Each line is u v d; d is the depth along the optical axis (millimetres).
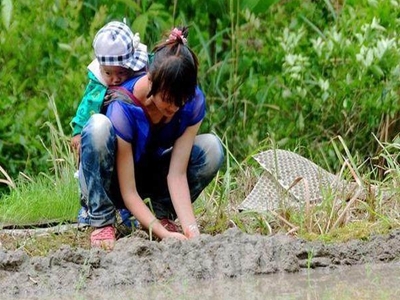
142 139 9805
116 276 9188
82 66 15000
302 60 15250
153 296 8766
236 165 14133
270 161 12242
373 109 15070
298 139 15055
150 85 9312
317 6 17312
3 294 8930
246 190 12633
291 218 10891
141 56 9898
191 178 10406
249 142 14891
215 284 9133
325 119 15242
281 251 9672
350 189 11695
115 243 9820
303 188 11820
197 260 9453
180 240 9656
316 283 9125
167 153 10250
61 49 15117
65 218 11969
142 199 10633
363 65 15039
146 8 16719
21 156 14938
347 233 10492
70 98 14883
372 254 9977
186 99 9273
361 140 15180
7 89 15070
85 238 10602
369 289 8883
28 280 9148
